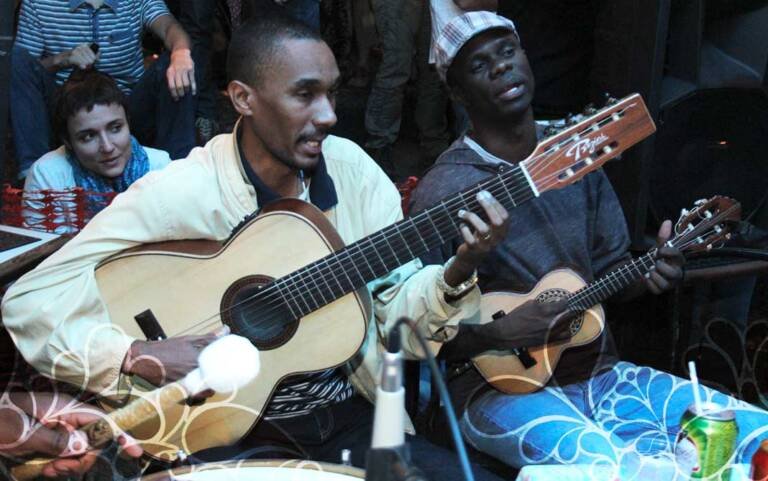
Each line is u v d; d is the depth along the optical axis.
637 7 2.79
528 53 3.31
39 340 1.98
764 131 2.86
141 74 3.54
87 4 3.36
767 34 2.79
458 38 2.33
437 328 2.05
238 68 1.99
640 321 3.07
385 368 1.03
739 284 3.12
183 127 3.31
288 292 1.98
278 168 2.07
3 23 2.26
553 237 2.34
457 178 2.36
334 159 2.13
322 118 1.98
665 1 2.70
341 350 2.02
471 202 2.01
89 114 2.73
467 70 2.34
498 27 2.33
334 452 2.06
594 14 3.17
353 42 5.36
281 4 3.75
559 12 3.25
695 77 2.80
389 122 4.48
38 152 3.25
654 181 2.89
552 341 2.31
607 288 2.32
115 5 3.39
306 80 1.95
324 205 2.09
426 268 2.11
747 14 2.83
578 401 2.35
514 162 2.40
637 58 2.81
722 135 2.87
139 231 2.01
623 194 2.91
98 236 2.00
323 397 2.07
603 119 2.06
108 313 2.00
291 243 2.00
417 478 1.04
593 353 2.38
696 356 3.07
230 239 2.01
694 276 2.82
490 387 2.34
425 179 2.41
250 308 1.99
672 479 1.75
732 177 2.90
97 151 2.78
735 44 2.85
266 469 1.59
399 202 2.17
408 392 2.35
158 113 3.33
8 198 2.61
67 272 1.99
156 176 2.04
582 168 2.06
